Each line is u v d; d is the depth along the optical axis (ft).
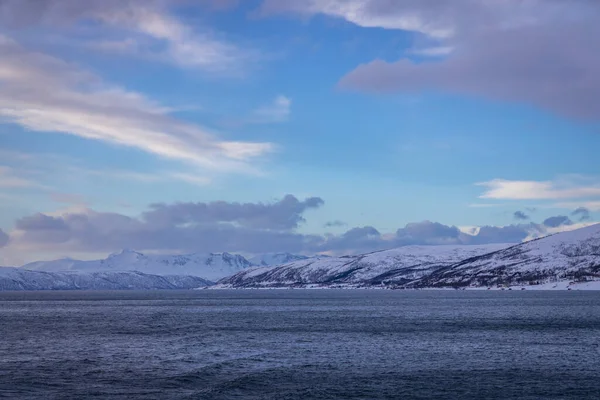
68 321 515.09
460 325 444.55
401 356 275.59
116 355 278.46
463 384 207.51
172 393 192.03
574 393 193.26
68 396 187.93
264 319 527.81
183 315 606.96
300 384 206.80
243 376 220.23
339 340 341.82
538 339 344.08
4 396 188.03
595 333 377.71
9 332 397.60
